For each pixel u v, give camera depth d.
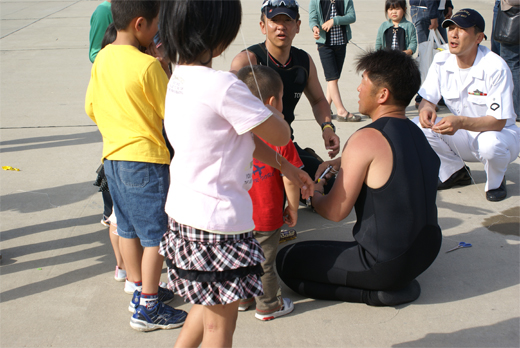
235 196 1.62
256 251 1.68
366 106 2.43
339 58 5.58
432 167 2.38
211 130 1.55
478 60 3.63
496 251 3.07
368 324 2.43
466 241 3.18
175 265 1.69
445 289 2.71
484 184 4.05
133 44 2.26
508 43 5.13
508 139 3.62
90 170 4.39
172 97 1.62
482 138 3.61
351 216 3.59
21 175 4.27
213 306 1.71
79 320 2.48
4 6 15.26
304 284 2.62
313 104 3.40
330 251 2.55
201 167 1.58
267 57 3.05
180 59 1.61
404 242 2.32
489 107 3.58
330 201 2.40
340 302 2.62
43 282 2.80
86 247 3.18
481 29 3.53
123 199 2.32
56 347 2.29
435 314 2.50
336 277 2.51
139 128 2.22
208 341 1.72
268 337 2.34
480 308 2.54
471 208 3.64
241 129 1.54
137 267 2.62
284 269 2.66
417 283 2.65
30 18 12.93
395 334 2.36
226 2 1.54
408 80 2.29
